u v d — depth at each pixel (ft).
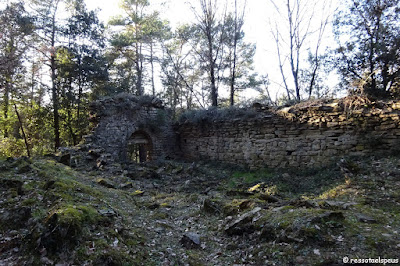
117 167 31.73
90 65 61.77
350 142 27.07
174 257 10.88
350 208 13.97
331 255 9.11
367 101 26.40
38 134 67.05
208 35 59.21
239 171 35.60
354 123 26.68
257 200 16.84
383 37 38.81
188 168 35.12
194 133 46.11
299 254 9.56
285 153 32.60
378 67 38.70
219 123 40.83
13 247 9.97
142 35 74.08
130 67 80.69
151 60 79.05
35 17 55.77
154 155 46.78
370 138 25.35
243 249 11.34
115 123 42.11
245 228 12.76
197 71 82.53
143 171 31.45
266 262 9.72
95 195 16.97
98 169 30.32
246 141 37.01
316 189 23.52
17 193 14.97
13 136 65.72
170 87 78.48
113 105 42.11
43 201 13.62
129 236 11.80
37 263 8.92
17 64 46.88
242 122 37.37
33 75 61.05
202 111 44.11
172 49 81.61
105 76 63.98
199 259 10.87
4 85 49.11
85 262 8.99
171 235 13.51
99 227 11.35
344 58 43.09
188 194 23.54
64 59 59.21
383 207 14.10
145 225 14.37
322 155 29.27
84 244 9.83
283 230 11.03
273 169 33.14
